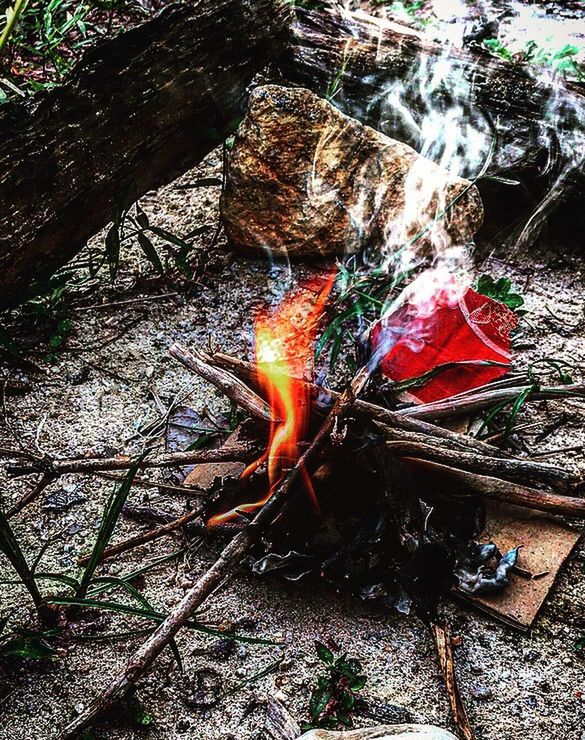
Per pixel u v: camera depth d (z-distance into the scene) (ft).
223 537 2.55
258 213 3.35
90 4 4.19
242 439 2.55
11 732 2.20
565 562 2.52
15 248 2.85
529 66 3.57
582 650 2.36
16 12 2.68
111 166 3.01
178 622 2.23
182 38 3.07
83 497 2.66
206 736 2.20
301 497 2.38
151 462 2.54
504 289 3.22
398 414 2.63
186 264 3.28
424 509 2.42
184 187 3.43
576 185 3.45
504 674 2.31
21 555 2.28
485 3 4.89
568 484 2.59
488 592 2.42
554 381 3.01
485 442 2.74
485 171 3.51
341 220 3.34
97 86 2.92
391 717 2.22
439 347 2.85
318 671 2.31
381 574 2.42
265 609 2.42
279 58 3.62
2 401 2.93
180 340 3.13
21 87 3.90
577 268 3.46
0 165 2.77
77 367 3.04
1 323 3.17
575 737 2.21
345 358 3.04
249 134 3.32
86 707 2.22
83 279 3.31
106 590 2.44
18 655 2.27
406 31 3.69
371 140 3.37
